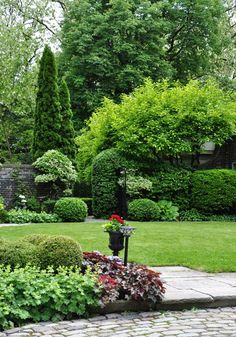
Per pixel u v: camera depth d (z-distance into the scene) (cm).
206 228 1204
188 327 453
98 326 454
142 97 1577
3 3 2400
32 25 2562
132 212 1440
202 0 2341
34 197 1641
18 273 486
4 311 444
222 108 1548
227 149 1789
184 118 1535
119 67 2272
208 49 2450
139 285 514
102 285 505
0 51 2123
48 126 1794
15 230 1109
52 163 1633
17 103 2191
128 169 1531
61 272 516
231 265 757
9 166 1648
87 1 2338
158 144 1491
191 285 610
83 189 2092
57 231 1086
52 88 1800
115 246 657
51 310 478
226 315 507
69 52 2342
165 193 1546
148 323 467
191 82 1647
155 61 2278
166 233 1076
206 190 1516
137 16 2317
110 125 1595
